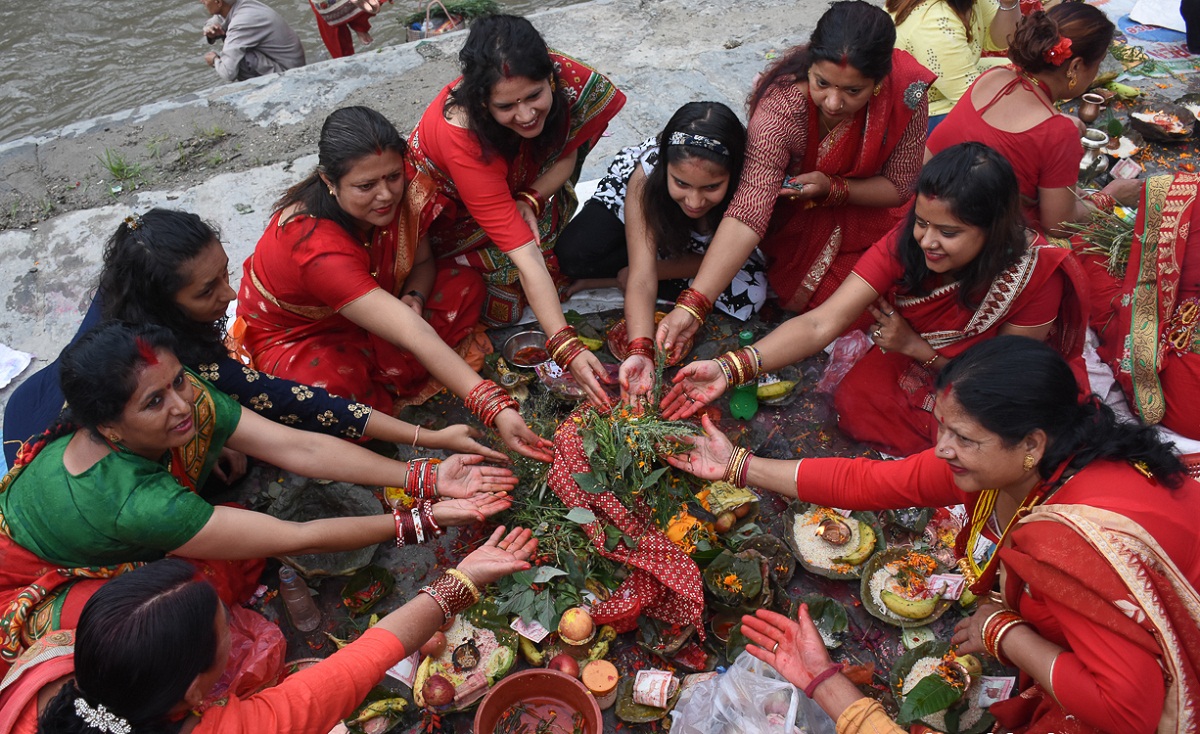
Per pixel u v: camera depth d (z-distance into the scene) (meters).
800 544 3.05
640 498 2.84
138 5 8.39
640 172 3.64
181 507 2.46
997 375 2.05
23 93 7.53
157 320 2.81
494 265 3.70
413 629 2.38
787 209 3.70
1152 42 5.91
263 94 5.60
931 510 3.10
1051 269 2.92
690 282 3.92
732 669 2.59
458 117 3.25
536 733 2.57
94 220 4.67
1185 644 1.98
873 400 3.34
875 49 3.05
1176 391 3.28
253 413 2.86
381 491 3.29
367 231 3.25
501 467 2.96
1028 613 2.26
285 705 2.10
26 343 4.01
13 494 2.50
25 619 2.43
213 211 4.72
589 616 2.71
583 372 3.17
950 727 2.55
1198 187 3.05
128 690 1.89
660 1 6.44
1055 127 3.45
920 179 2.82
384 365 3.47
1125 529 1.99
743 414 3.48
